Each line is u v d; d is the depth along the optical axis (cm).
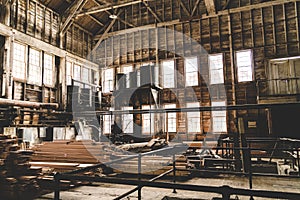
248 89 1291
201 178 595
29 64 1158
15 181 479
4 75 1007
